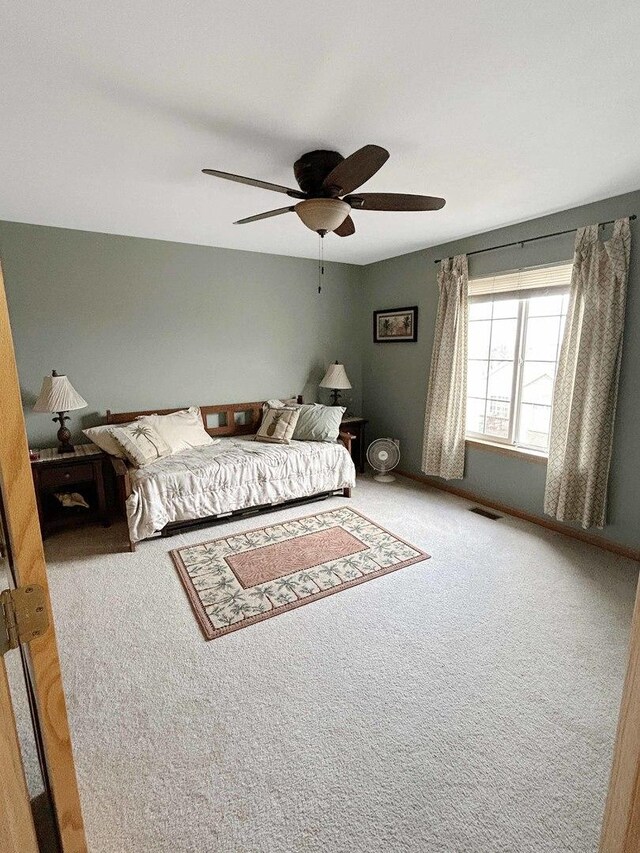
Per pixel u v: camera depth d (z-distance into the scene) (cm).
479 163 219
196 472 316
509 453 353
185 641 206
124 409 377
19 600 67
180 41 129
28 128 179
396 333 451
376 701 171
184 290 389
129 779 140
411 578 261
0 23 119
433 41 130
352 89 155
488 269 351
